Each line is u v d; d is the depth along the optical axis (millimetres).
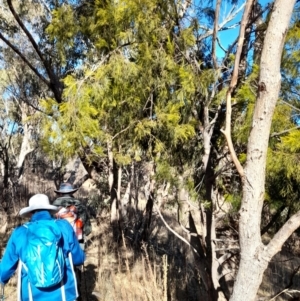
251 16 4023
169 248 8281
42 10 7777
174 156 4020
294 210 3641
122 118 3711
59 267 2863
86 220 5277
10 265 2928
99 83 3402
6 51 11211
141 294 4520
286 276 6922
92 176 8453
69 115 3199
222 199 4531
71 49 4328
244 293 2172
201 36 4324
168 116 3594
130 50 3709
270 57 2043
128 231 9375
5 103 13953
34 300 2842
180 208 4293
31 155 17875
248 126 3355
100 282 5316
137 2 3568
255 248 2158
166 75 3664
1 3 8227
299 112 3525
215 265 4293
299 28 3412
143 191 11117
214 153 4297
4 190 11367
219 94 3629
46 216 3100
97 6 3854
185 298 5273
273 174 3279
